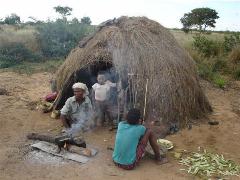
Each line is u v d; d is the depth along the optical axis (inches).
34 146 149.3
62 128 176.1
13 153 146.3
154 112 171.3
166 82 174.6
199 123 185.6
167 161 141.6
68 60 201.6
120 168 135.3
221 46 392.5
